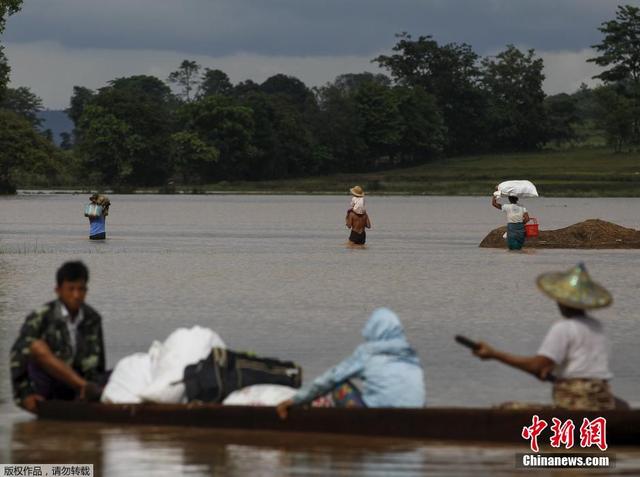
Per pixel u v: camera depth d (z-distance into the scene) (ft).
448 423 76.54
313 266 219.61
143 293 169.37
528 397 94.48
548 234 282.15
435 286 181.98
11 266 212.43
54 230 362.74
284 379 85.10
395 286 181.98
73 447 77.10
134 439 79.05
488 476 69.00
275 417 79.66
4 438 79.71
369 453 74.38
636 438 73.20
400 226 418.31
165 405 82.38
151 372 85.05
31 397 85.81
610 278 196.75
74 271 85.15
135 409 82.94
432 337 127.13
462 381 101.30
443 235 347.56
